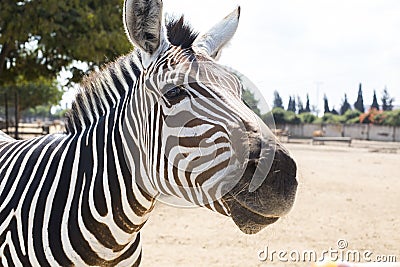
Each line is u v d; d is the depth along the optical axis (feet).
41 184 6.72
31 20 31.81
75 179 6.58
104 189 6.38
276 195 5.09
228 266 16.15
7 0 31.83
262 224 5.31
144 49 6.06
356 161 56.90
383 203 28.78
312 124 143.13
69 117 7.30
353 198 30.30
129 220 6.42
